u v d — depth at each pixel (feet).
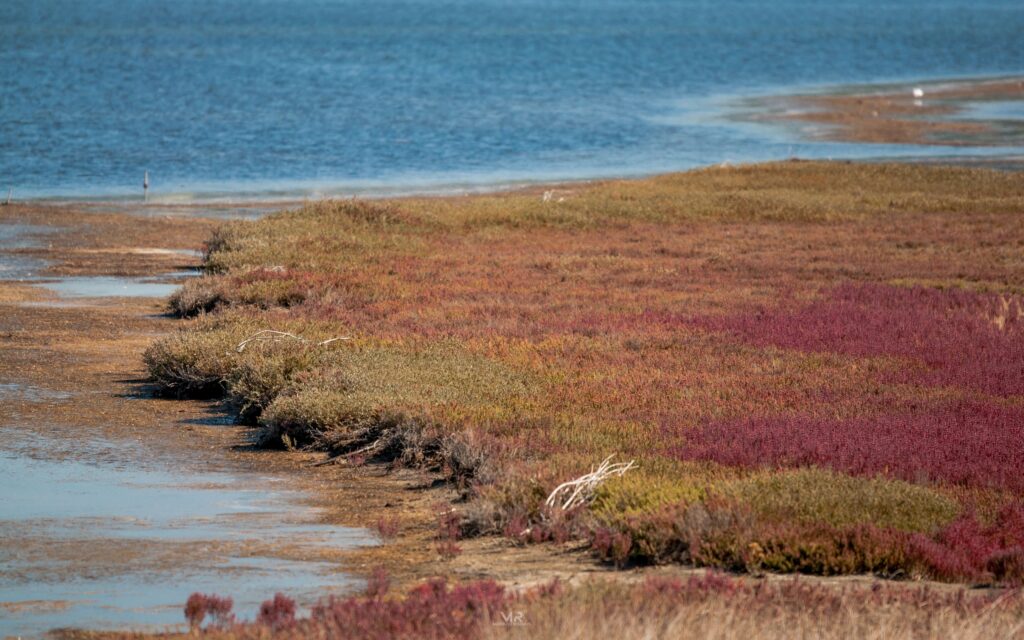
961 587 127.85
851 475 170.71
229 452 202.49
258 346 250.98
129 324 315.17
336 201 497.05
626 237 473.67
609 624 99.55
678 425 201.05
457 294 342.64
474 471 180.04
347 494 177.99
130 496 173.99
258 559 144.15
